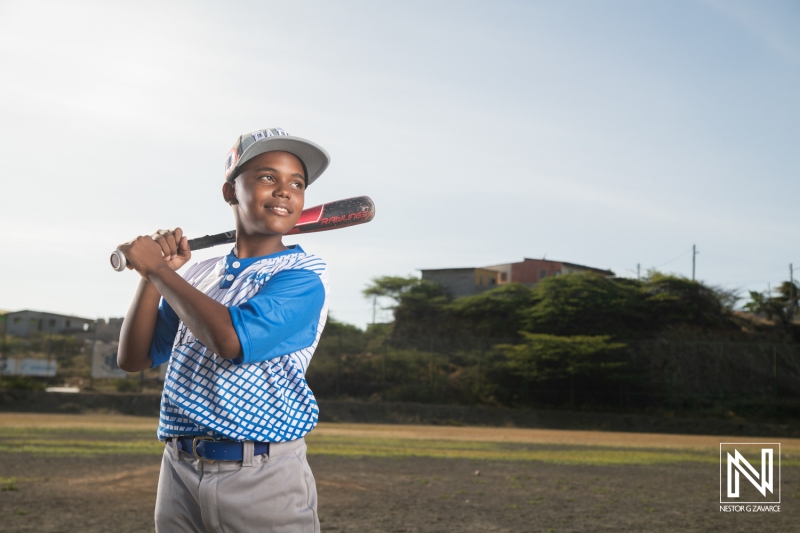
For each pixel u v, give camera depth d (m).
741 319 49.09
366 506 8.41
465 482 10.74
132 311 2.48
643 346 42.16
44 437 17.56
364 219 2.83
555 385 40.34
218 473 2.24
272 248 2.49
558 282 47.28
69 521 7.13
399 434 24.80
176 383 2.26
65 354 44.84
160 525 2.35
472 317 50.06
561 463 14.09
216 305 2.08
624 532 7.12
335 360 42.59
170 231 2.33
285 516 2.28
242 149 2.37
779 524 7.71
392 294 52.12
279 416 2.25
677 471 13.02
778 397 39.66
